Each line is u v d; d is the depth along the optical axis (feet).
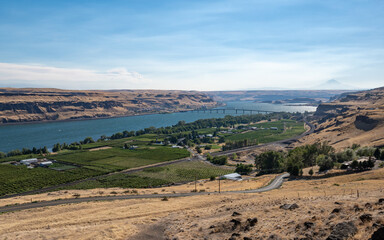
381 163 361.92
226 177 499.10
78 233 142.92
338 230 89.20
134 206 235.20
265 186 370.94
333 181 308.81
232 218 136.15
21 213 240.73
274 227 111.75
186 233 126.00
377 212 101.19
